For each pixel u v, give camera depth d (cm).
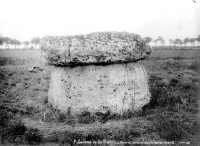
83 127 591
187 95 835
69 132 554
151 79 1188
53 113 684
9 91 905
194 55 2414
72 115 666
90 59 643
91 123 621
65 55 648
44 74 1204
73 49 642
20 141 517
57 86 710
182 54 2742
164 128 563
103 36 645
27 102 784
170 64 1711
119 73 667
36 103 777
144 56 711
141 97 698
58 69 720
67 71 696
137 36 690
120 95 661
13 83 1004
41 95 857
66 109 679
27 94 875
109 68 666
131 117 657
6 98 825
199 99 785
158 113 666
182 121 602
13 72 1220
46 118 659
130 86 678
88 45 639
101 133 542
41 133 555
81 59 645
